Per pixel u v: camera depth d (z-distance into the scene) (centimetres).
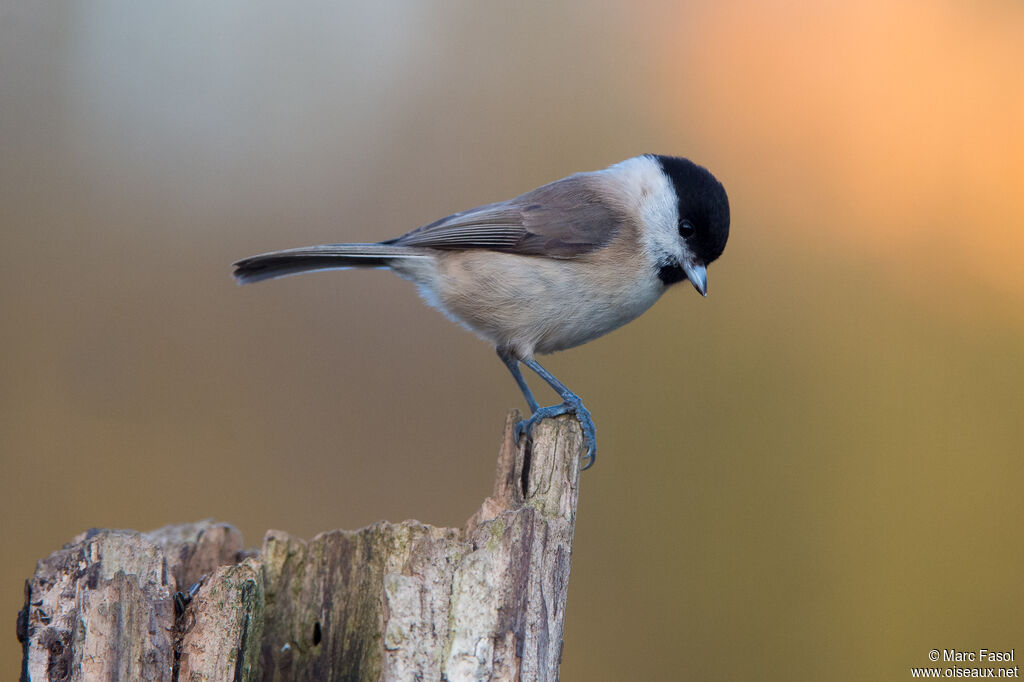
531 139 1320
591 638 1055
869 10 1362
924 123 1307
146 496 1085
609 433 1124
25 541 1052
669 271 811
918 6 1351
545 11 1381
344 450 1132
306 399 1148
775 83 1338
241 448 1117
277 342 1163
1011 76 1314
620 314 811
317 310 1173
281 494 1105
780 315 1212
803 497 1109
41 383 1113
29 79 1241
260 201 1248
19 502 1067
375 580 586
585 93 1345
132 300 1163
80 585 507
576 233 778
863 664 1047
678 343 1177
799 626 1058
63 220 1189
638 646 1050
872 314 1225
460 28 1376
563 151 1316
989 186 1280
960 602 1063
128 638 503
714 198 801
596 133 1324
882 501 1111
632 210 799
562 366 1152
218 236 1216
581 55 1362
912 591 1069
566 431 628
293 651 584
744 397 1153
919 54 1334
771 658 1045
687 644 1051
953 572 1072
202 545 655
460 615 516
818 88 1341
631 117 1333
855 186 1306
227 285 1187
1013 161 1284
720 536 1086
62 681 492
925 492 1114
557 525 552
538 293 781
